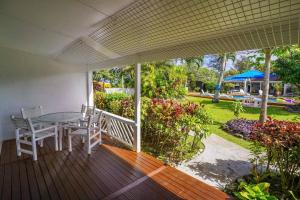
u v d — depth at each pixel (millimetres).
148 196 2176
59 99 4820
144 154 3393
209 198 2150
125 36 2465
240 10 1489
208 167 3102
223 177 2789
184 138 3709
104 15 2105
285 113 6957
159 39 2309
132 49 2896
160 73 6121
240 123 5246
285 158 2350
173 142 3758
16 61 4137
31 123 3043
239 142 4219
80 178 2551
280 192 2312
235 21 1641
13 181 2467
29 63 4316
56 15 2242
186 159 3400
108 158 3195
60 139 3529
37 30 2842
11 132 4180
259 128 2611
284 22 1540
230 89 17891
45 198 2133
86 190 2279
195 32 1954
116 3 1814
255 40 1812
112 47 2992
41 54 4375
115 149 3621
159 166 2918
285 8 1370
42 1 1924
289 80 5707
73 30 2693
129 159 3166
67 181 2477
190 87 18344
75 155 3311
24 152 3209
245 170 2980
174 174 2678
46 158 3174
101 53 3453
